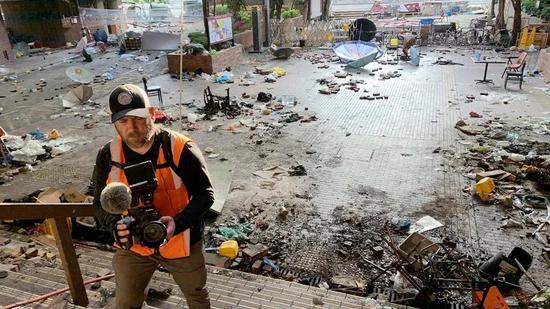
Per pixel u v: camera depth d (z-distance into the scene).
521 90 13.09
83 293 3.29
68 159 9.10
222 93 13.81
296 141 9.65
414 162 8.37
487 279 4.57
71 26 26.73
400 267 4.58
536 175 7.36
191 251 2.39
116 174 2.21
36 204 2.65
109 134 10.51
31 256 5.09
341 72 16.41
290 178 7.89
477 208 6.66
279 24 23.45
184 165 2.23
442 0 40.03
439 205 6.80
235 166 8.43
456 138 9.48
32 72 18.77
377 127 10.37
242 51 20.31
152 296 3.62
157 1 39.78
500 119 10.55
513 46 20.61
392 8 35.91
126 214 2.20
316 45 23.53
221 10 22.59
